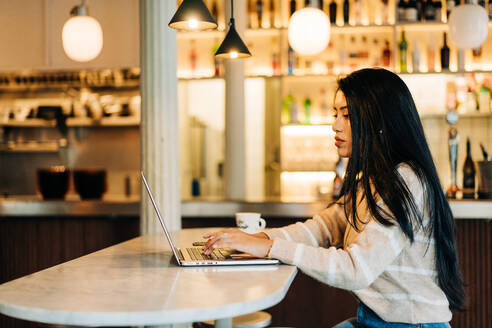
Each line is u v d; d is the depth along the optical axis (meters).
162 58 3.07
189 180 5.88
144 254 1.83
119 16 4.68
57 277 1.43
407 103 1.64
